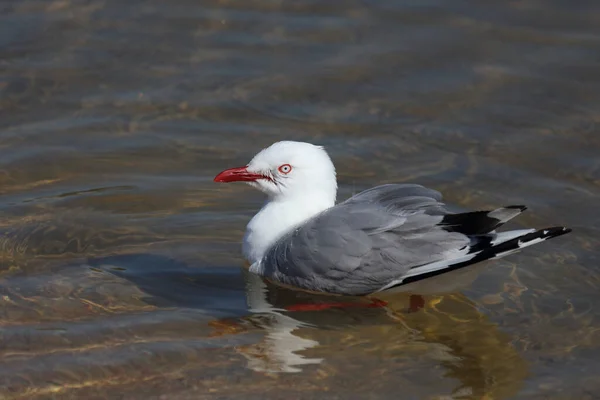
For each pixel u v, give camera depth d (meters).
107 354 10.87
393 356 11.07
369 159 15.34
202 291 12.33
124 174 14.94
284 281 12.43
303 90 17.08
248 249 12.98
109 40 18.27
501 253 11.43
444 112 16.48
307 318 11.84
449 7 19.25
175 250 13.22
